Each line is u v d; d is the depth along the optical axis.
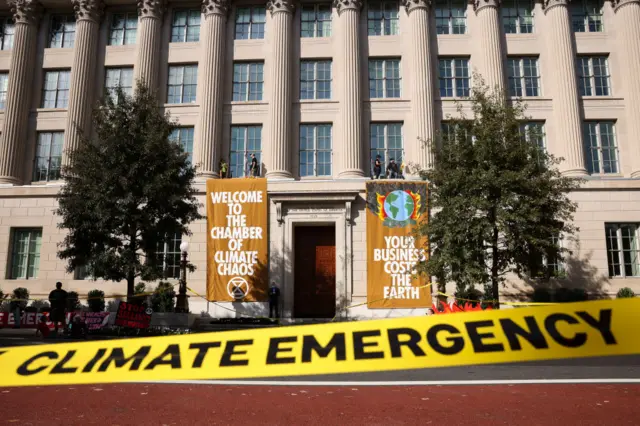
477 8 29.92
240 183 26.61
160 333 19.47
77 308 26.56
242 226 26.25
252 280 25.91
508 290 25.83
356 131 28.20
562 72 28.55
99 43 30.92
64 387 7.99
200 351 7.22
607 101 28.84
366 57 29.86
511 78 29.70
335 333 7.25
